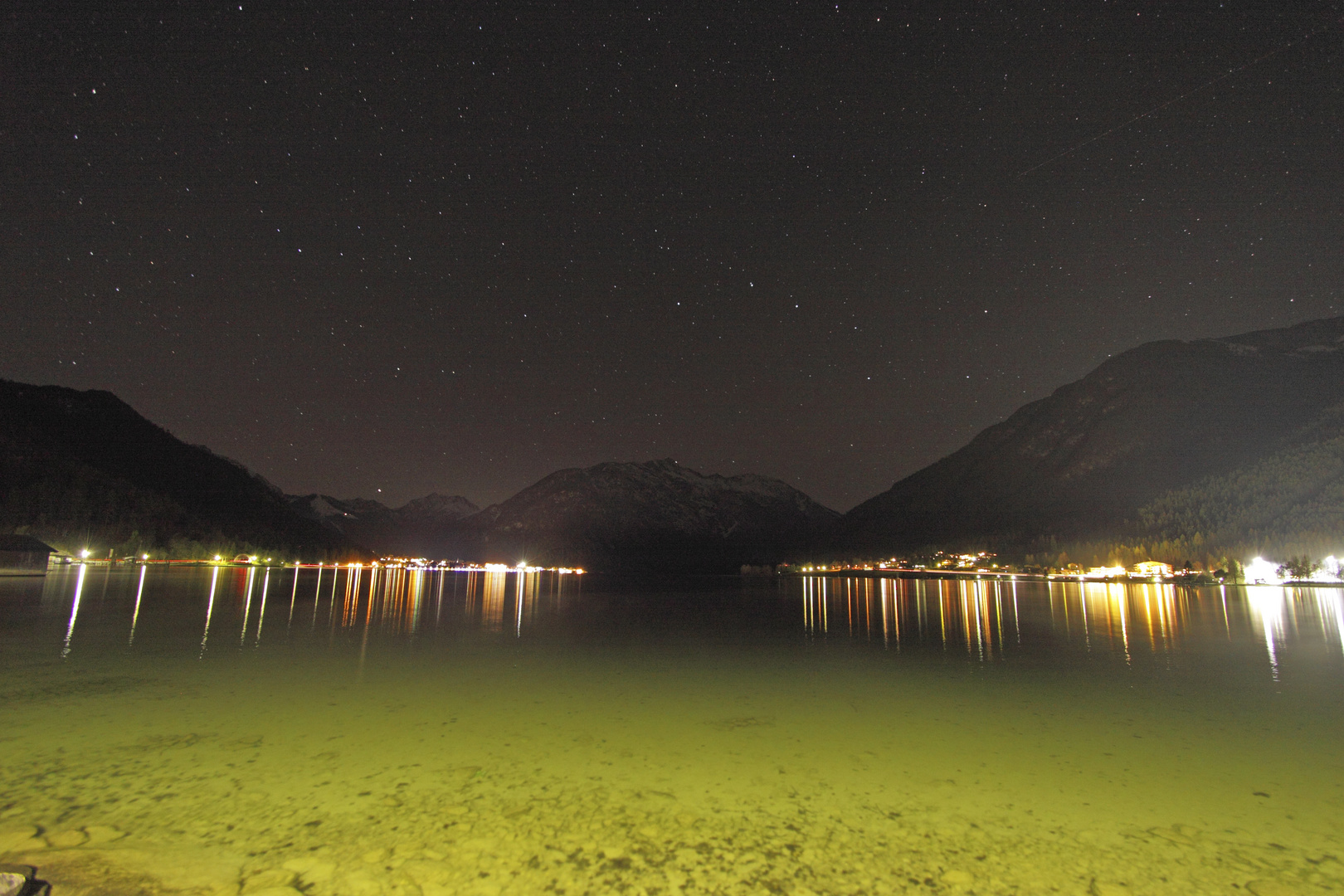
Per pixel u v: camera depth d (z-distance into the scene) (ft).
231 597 127.75
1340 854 19.85
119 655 54.49
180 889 16.55
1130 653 66.74
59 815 21.17
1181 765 28.55
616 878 17.79
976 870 18.62
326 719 34.65
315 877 17.40
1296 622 102.78
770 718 37.06
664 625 98.22
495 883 17.37
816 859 19.15
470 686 45.09
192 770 26.00
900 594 221.87
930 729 34.63
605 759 28.71
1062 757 29.60
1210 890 17.63
